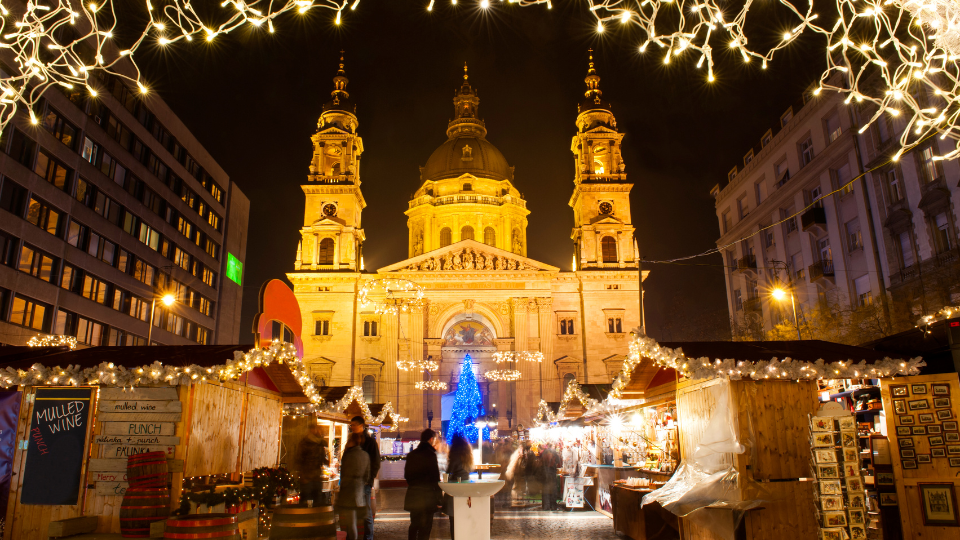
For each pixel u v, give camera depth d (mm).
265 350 12961
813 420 11477
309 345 64250
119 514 11047
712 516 11398
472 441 53688
